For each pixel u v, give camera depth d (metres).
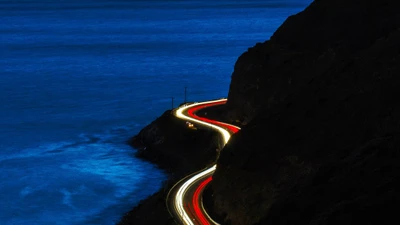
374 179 64.50
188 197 80.56
